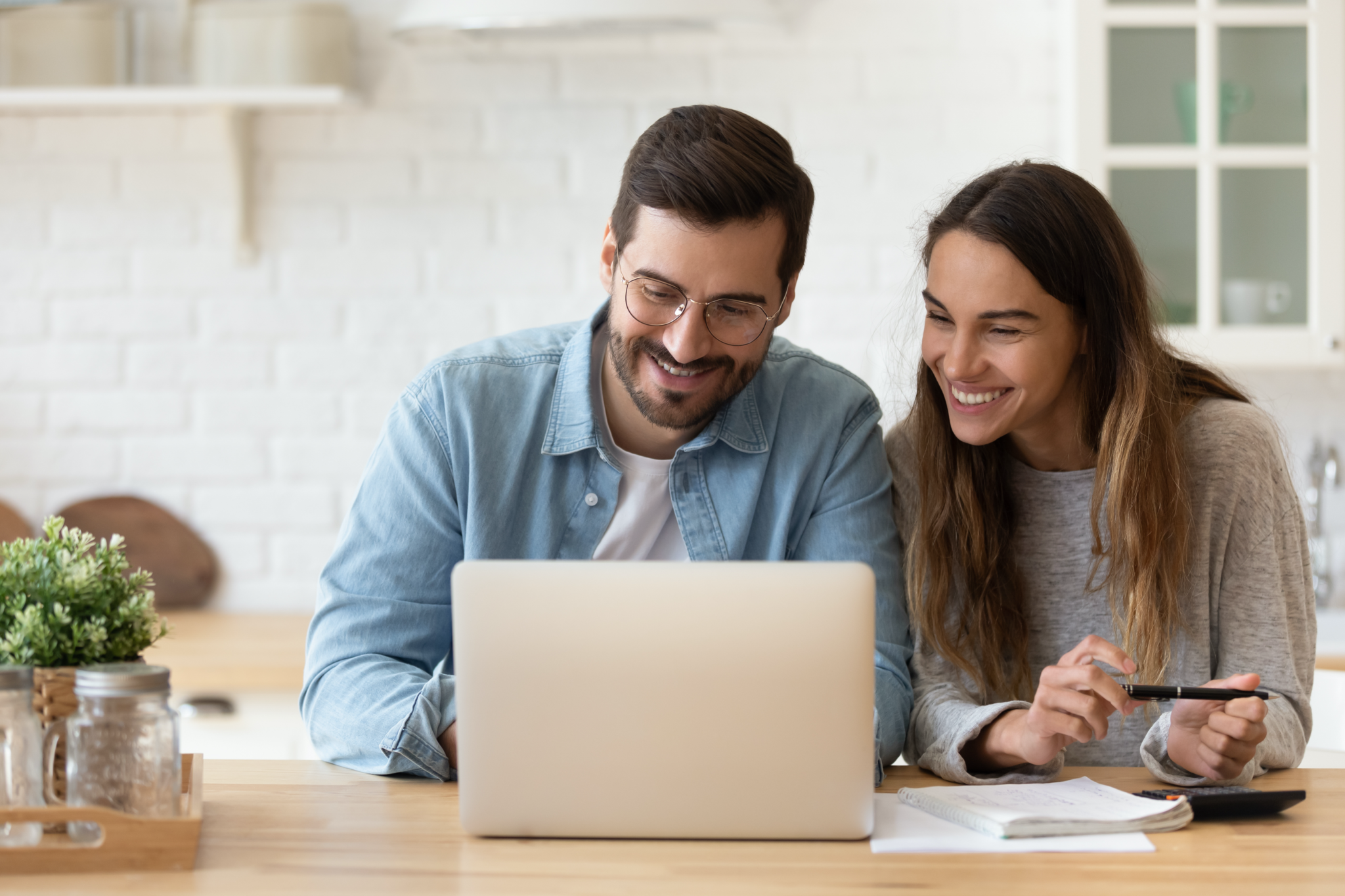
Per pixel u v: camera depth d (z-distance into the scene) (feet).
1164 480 4.94
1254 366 8.77
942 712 4.64
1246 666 4.91
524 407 5.16
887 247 9.23
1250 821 3.82
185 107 9.11
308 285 9.31
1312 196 8.46
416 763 4.25
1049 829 3.61
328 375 9.34
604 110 9.25
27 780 3.39
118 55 8.79
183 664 7.62
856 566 3.59
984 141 9.20
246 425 9.36
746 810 3.60
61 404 9.34
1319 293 8.47
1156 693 4.02
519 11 7.67
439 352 9.32
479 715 3.62
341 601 4.91
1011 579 5.32
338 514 9.36
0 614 3.63
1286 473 5.13
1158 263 8.51
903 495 5.54
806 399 5.39
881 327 9.23
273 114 9.27
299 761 4.59
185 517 9.37
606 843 3.60
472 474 5.03
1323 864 3.39
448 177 9.29
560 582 3.60
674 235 4.51
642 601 3.59
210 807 3.94
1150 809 3.74
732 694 3.59
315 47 8.69
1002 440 5.38
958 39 9.18
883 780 4.41
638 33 8.80
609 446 5.21
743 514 5.18
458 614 3.61
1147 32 8.47
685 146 4.54
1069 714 4.08
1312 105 8.43
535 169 9.28
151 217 9.31
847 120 9.22
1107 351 5.03
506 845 3.58
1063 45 8.82
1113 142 8.49
